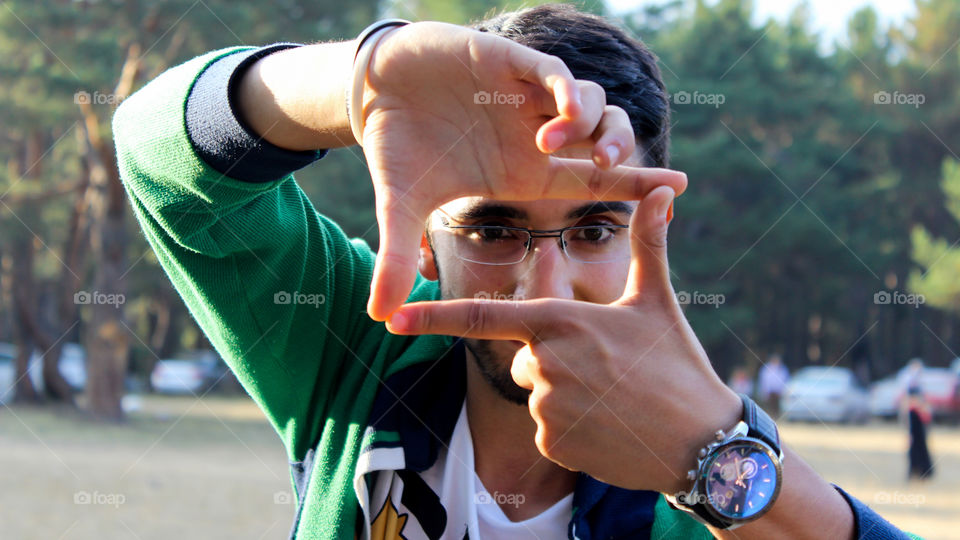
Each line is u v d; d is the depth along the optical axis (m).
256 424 18.19
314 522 1.42
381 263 0.96
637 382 1.00
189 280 1.44
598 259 1.27
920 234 17.92
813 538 1.07
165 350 33.12
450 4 13.13
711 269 23.39
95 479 9.13
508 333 1.00
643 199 1.02
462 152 1.03
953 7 27.73
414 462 1.38
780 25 26.06
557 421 1.01
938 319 29.41
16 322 21.23
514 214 1.24
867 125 24.86
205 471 10.25
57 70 15.18
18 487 8.35
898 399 21.88
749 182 23.98
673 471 1.02
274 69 1.22
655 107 1.39
